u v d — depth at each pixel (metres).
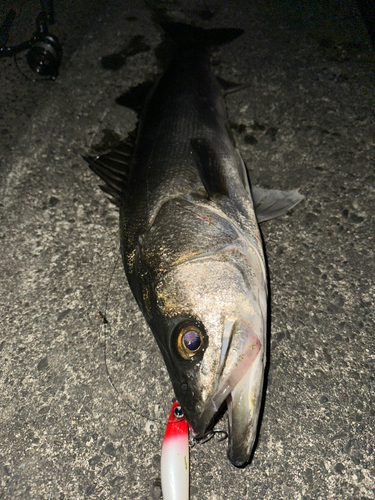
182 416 0.34
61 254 0.46
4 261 0.46
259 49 0.59
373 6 0.58
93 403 0.38
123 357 0.40
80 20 0.66
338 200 0.47
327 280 0.42
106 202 0.49
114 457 0.36
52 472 0.36
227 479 0.34
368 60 0.56
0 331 0.43
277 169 0.50
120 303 0.43
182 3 0.64
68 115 0.56
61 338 0.42
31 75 0.61
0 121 0.58
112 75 0.59
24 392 0.39
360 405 0.36
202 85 0.52
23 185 0.51
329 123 0.52
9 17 0.65
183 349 0.33
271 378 0.38
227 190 0.42
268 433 0.36
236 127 0.53
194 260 0.36
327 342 0.39
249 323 0.34
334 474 0.34
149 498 0.34
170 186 0.41
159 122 0.47
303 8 0.62
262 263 0.39
